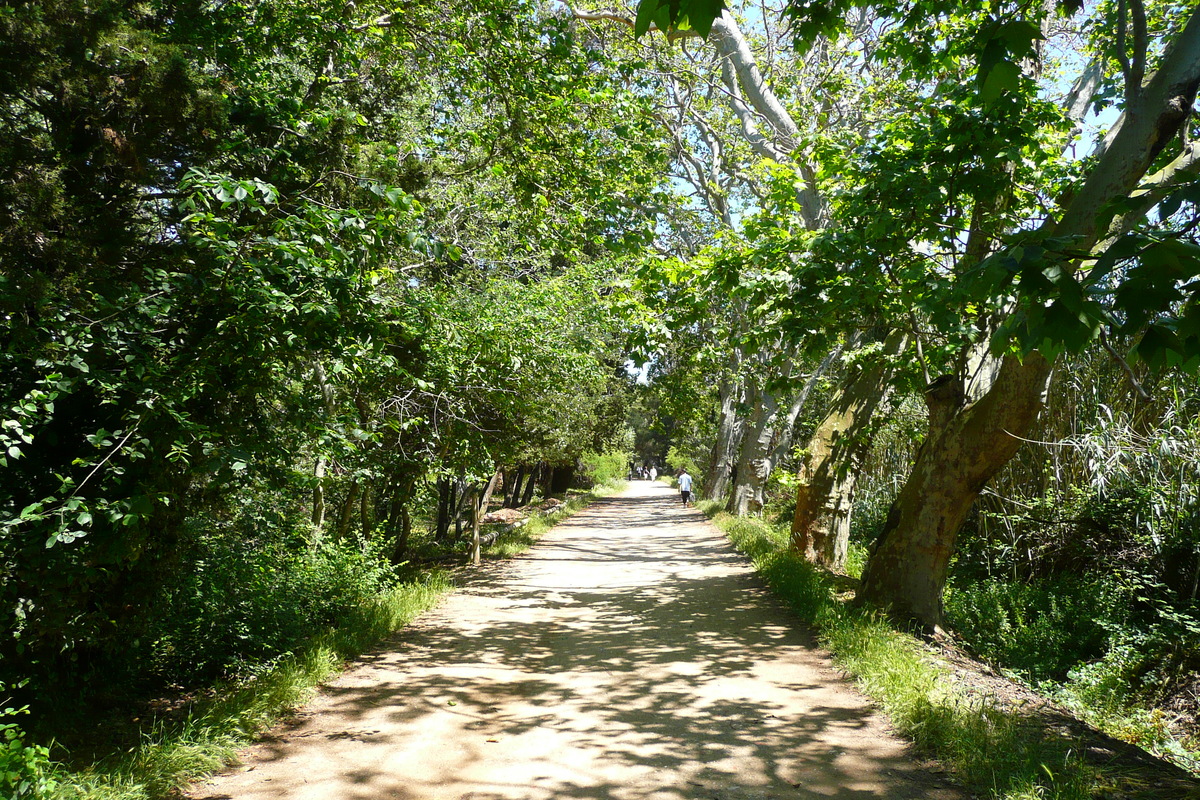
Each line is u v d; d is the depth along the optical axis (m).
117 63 5.57
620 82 13.82
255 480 7.14
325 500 13.00
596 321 15.53
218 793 4.88
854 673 7.47
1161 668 9.83
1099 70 12.20
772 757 5.48
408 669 7.93
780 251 9.89
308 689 6.93
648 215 15.95
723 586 13.27
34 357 5.04
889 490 19.08
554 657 8.50
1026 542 14.26
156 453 5.68
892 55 10.40
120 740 5.77
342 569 10.39
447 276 12.91
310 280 6.19
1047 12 9.16
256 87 7.78
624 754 5.58
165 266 6.37
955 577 14.95
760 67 18.00
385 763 5.41
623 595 12.55
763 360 22.41
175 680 7.57
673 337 11.95
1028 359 8.76
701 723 6.25
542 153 11.49
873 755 5.50
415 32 11.06
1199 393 12.11
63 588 5.70
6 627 5.41
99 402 5.91
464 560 17.16
